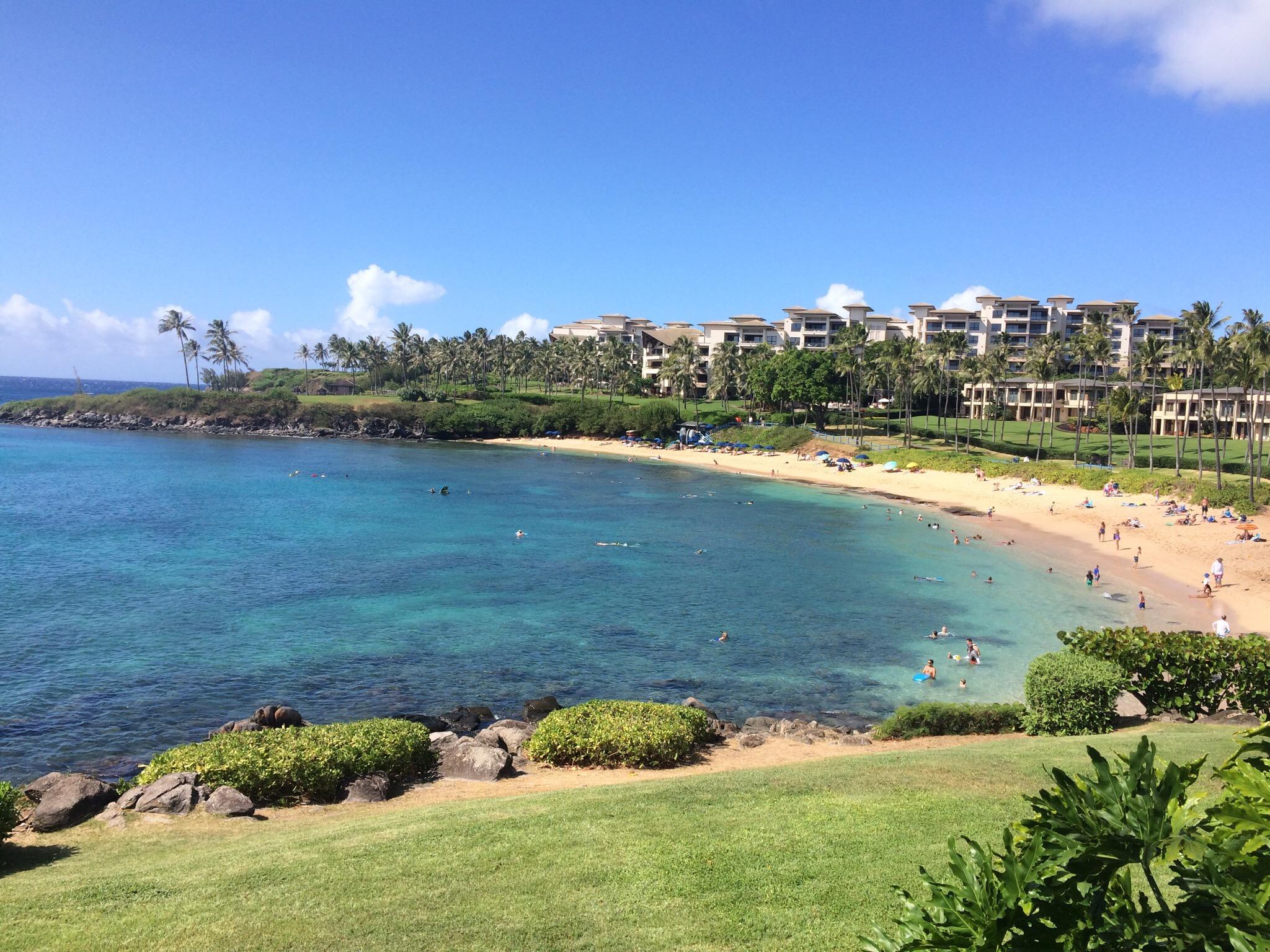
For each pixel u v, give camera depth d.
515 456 139.75
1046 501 82.25
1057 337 118.62
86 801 16.33
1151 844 4.52
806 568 54.50
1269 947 4.04
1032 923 4.60
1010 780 15.34
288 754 18.16
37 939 9.97
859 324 154.25
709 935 9.65
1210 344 80.94
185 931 10.05
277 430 170.38
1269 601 45.50
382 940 9.72
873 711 29.12
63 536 60.06
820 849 12.09
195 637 36.19
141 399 178.50
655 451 146.62
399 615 40.84
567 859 11.99
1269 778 4.68
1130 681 22.92
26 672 30.92
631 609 43.09
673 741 21.14
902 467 110.38
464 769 19.98
